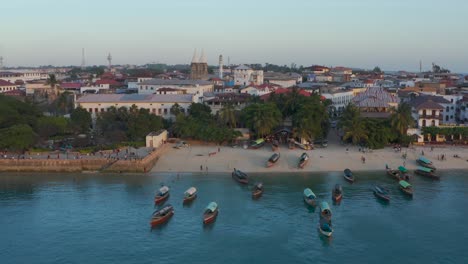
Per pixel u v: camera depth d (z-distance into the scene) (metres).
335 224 99.50
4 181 132.75
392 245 89.88
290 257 84.94
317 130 166.50
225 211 106.94
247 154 158.12
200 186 126.25
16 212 107.19
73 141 164.75
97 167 142.88
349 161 150.38
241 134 173.38
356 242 91.06
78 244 90.50
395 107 185.25
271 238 92.81
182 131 174.62
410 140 167.12
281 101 193.12
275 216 104.00
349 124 166.12
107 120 179.38
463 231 96.25
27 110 178.88
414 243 90.75
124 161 140.62
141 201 113.88
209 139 170.12
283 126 182.88
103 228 97.81
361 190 122.62
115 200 114.69
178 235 94.31
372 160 151.38
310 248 88.50
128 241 91.69
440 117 189.00
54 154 151.00
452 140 174.00
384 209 108.50
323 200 114.31
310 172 140.00
